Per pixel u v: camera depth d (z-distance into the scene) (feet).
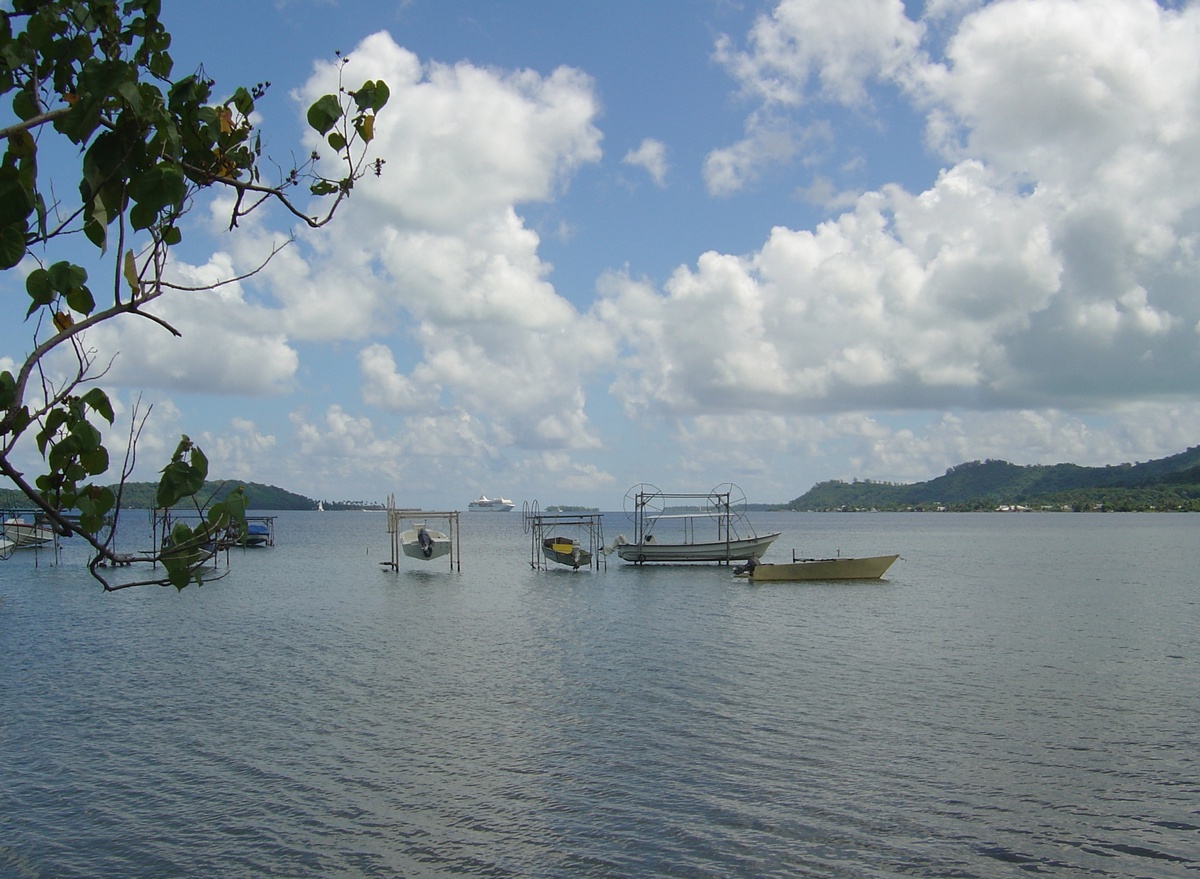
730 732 66.95
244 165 15.40
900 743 64.08
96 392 13.83
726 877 44.52
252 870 45.55
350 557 269.64
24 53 12.97
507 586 179.01
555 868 45.57
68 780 57.57
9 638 110.83
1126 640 108.27
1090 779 57.00
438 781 57.16
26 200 11.85
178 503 14.80
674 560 221.05
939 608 141.08
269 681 84.99
